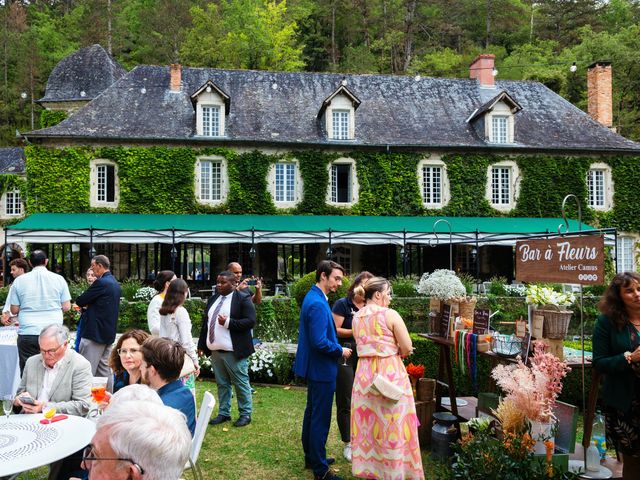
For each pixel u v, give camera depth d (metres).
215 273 27.88
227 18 47.88
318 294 5.59
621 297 4.47
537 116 30.75
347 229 23.97
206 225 23.70
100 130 25.45
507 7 57.84
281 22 49.12
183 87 28.73
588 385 8.04
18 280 7.25
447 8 57.69
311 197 26.95
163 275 7.30
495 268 29.34
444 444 5.86
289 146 26.95
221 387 7.19
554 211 28.47
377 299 5.05
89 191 25.23
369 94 30.70
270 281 27.97
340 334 6.45
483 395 5.97
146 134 25.73
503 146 27.94
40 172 24.91
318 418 5.34
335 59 53.16
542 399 4.71
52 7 60.75
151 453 1.96
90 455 2.10
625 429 4.40
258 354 9.81
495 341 5.79
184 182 25.98
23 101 53.47
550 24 58.50
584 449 4.93
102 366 7.43
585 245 4.87
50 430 4.08
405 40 54.47
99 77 36.53
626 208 28.88
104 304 7.29
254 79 30.19
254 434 6.76
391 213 27.50
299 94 29.91
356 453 4.83
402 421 4.69
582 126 30.31
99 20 52.09
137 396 3.19
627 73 49.12
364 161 27.42
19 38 56.75
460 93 31.67
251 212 26.50
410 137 28.12
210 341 7.07
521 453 4.55
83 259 27.50
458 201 27.92
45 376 5.09
